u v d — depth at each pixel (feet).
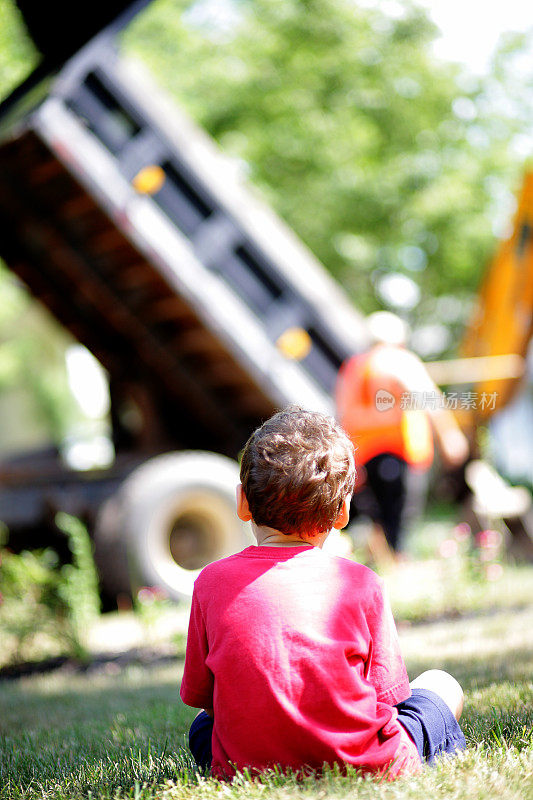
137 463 34.37
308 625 7.89
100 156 28.22
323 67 65.92
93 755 11.71
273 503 8.23
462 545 31.01
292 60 66.03
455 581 27.71
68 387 107.14
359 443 30.37
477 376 35.32
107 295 33.71
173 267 29.27
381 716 7.93
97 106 28.45
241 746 7.89
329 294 31.12
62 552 32.50
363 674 8.06
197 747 9.18
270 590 8.05
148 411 37.06
